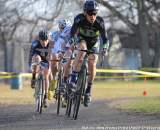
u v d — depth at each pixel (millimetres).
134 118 23250
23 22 61719
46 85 26719
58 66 26266
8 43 95000
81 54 21375
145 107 28109
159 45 89875
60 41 26016
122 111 26703
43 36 26578
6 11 60219
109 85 62250
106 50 21453
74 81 21953
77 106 22422
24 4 56438
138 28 81500
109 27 86438
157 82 70688
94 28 21312
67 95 23594
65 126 20578
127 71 50250
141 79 78375
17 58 94562
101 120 22625
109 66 97312
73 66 21734
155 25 82375
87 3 20750
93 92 48250
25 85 67062
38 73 27312
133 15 76188
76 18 21141
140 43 83500
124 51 105062
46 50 26781
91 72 21438
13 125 21297
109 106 30234
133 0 58469
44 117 24422
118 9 74688
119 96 41969
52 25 56375
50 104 32500
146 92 44750
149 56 84625
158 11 81438
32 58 27203
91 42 21750
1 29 70625
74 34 21328
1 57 102125
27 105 32031
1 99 38562
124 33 94812
